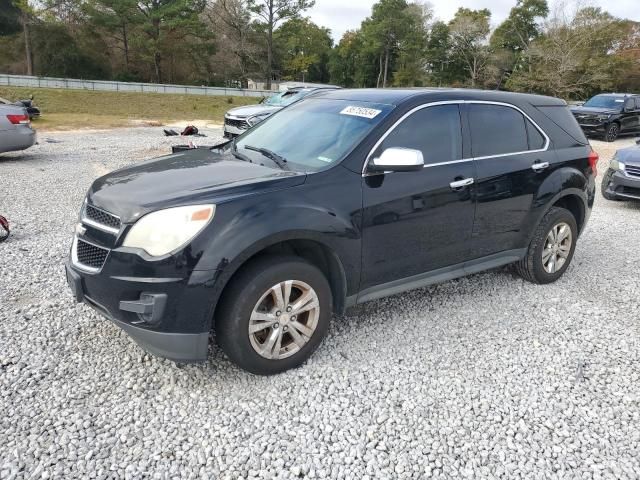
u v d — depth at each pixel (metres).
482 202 4.01
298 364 3.31
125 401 2.94
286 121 4.20
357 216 3.31
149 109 33.66
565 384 3.28
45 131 18.23
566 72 42.84
